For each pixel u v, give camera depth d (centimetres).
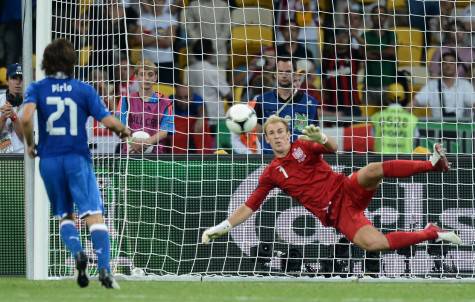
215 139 4712
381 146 4328
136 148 4038
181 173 3894
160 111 4169
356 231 3147
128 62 4053
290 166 3222
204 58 5200
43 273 3672
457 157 3944
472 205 3941
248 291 2998
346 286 3306
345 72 5191
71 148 2811
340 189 3192
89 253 3831
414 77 4903
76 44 4403
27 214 3703
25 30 3744
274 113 4241
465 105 5200
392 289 3152
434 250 3888
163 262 3866
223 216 3900
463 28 5412
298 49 5253
